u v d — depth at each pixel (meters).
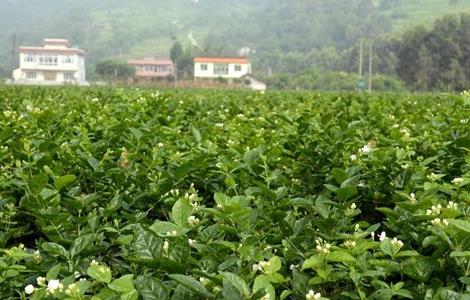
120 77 98.00
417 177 3.80
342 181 3.29
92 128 6.05
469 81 61.62
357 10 168.88
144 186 3.83
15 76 117.81
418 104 10.98
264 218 3.05
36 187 3.13
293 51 157.62
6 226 3.43
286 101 12.45
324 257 2.27
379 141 5.16
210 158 4.25
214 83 68.94
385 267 2.41
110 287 2.01
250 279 2.29
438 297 2.12
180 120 7.42
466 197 3.17
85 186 4.07
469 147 4.12
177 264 2.20
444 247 2.46
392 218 2.99
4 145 5.18
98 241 2.92
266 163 4.13
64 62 118.56
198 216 3.20
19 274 2.62
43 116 5.55
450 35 63.16
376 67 89.50
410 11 171.38
